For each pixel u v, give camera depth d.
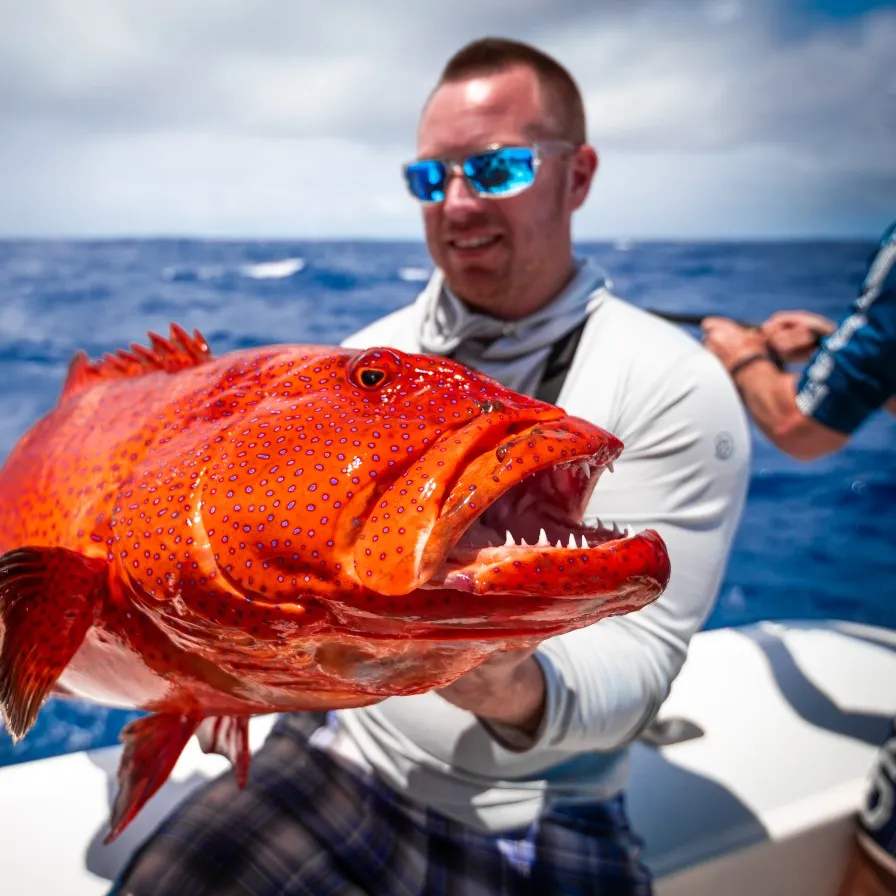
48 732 3.59
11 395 9.55
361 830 1.43
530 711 1.14
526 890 1.36
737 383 2.42
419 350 1.69
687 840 1.73
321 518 0.75
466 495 0.69
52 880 1.58
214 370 1.04
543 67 1.56
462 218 1.50
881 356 2.03
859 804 1.90
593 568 0.67
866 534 6.36
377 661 0.82
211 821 1.40
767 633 2.82
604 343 1.46
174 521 0.84
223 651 0.88
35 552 0.88
